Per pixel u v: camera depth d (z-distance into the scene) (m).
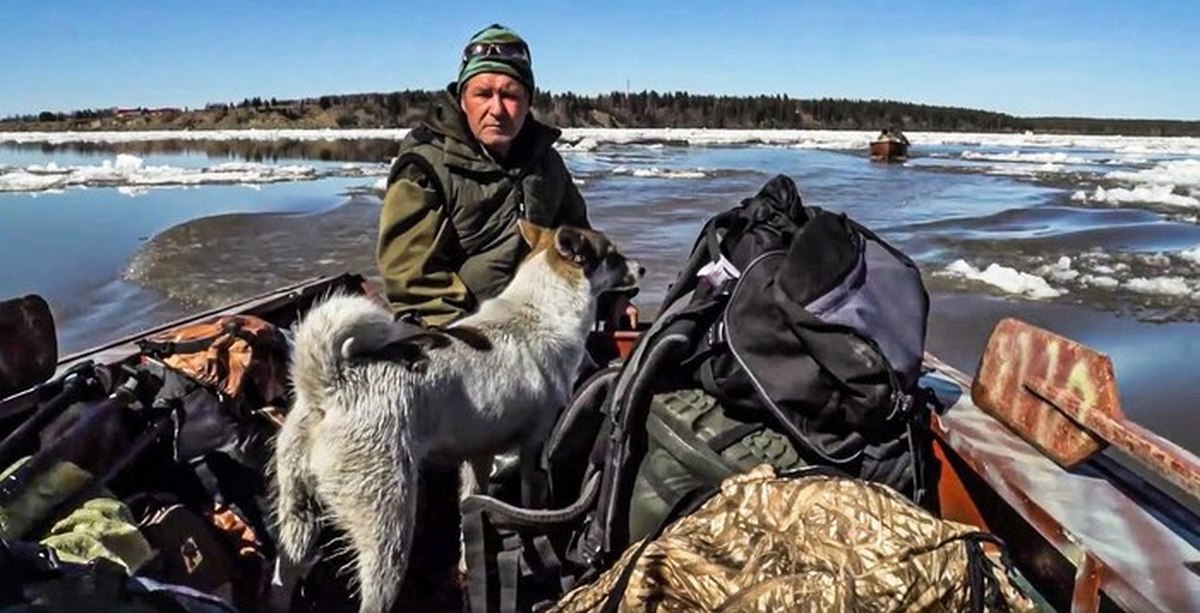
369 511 3.20
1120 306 10.23
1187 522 2.32
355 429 3.18
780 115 122.88
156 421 3.27
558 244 4.01
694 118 117.50
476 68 4.29
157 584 2.40
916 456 2.91
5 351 3.18
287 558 3.21
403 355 3.35
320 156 44.62
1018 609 2.30
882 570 2.24
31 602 2.09
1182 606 1.87
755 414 2.91
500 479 3.98
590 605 2.46
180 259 12.76
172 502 3.14
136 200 21.61
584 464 3.57
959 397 3.44
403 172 4.33
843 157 46.97
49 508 2.65
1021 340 2.99
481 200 4.40
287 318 5.40
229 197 22.34
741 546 2.44
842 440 2.82
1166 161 46.78
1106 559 2.09
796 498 2.48
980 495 3.05
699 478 2.89
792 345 2.82
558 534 3.29
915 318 2.95
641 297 10.25
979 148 66.38
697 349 3.02
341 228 15.80
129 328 9.25
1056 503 2.41
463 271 4.44
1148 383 7.28
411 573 3.70
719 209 19.27
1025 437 2.89
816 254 2.91
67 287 11.06
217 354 3.36
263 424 3.40
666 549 2.45
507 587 3.13
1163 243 15.05
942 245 14.85
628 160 41.97
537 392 3.78
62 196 22.73
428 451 3.47
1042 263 13.05
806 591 2.21
